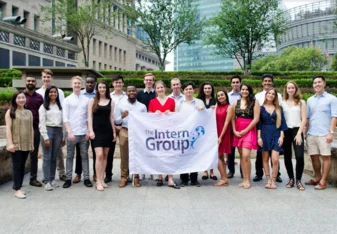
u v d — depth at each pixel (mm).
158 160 7191
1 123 12055
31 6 37156
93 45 53375
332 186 7348
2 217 5211
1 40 28891
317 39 105688
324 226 4809
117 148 11250
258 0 29391
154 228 4727
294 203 5977
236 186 7320
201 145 7371
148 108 7742
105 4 33844
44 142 6973
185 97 7590
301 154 7051
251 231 4617
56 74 14969
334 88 21953
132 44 68625
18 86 15039
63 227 4770
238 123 7230
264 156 7207
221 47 32656
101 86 6965
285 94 7445
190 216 5238
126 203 5949
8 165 7867
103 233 4547
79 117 7180
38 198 6309
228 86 22312
